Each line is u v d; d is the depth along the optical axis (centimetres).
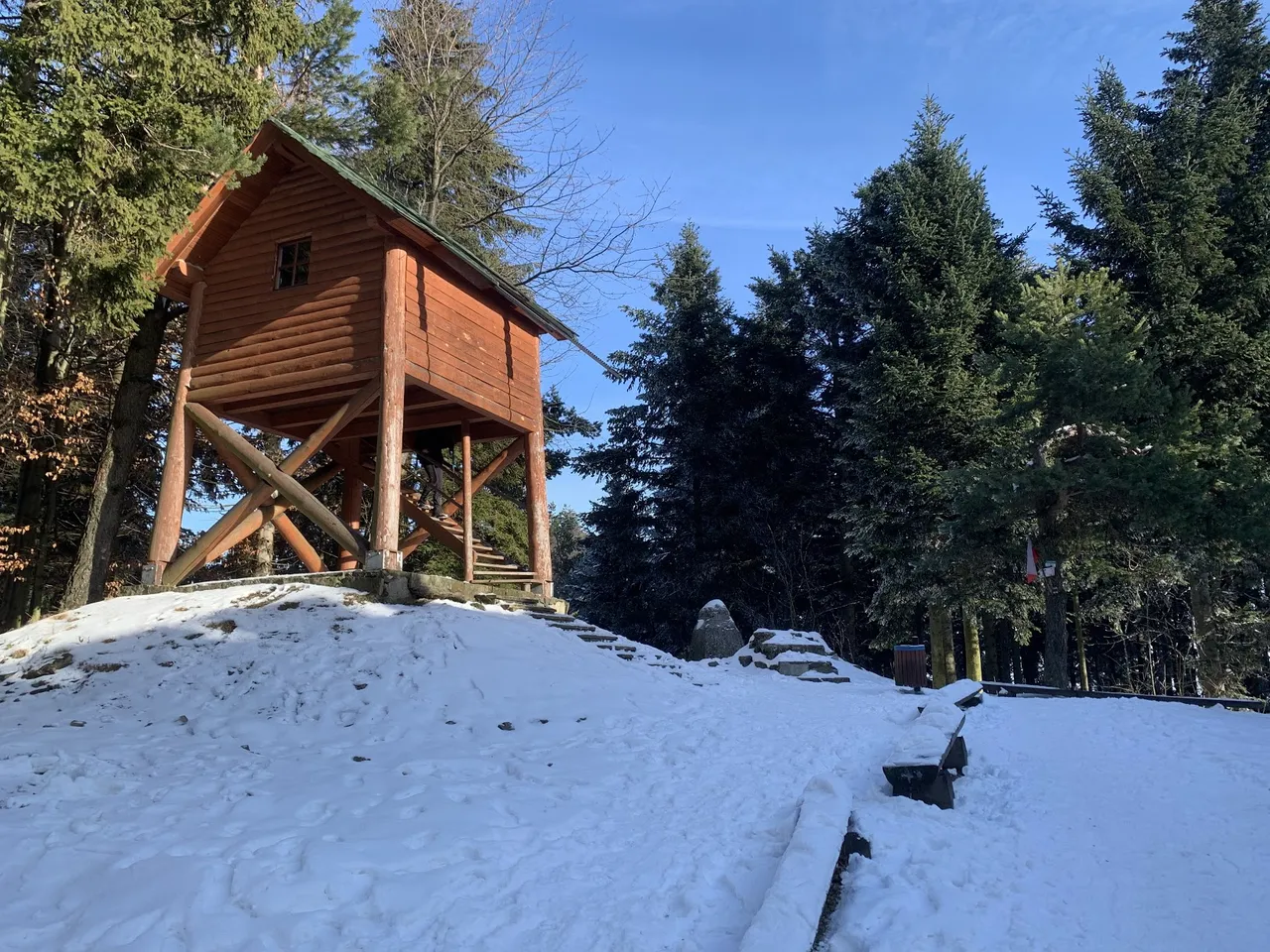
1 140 1005
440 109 2194
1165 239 2084
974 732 893
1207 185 2058
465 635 1030
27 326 1581
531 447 1557
